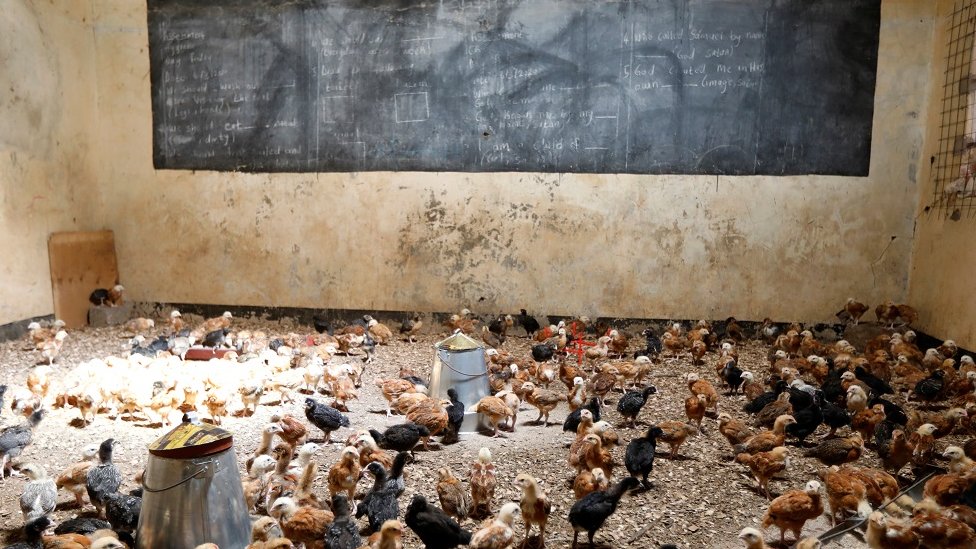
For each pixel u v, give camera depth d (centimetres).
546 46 1320
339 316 1425
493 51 1333
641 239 1335
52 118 1343
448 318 1388
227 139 1423
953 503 586
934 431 738
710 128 1298
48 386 907
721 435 810
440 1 1334
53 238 1342
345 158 1390
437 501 623
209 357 1105
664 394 973
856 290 1298
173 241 1465
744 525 597
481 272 1380
